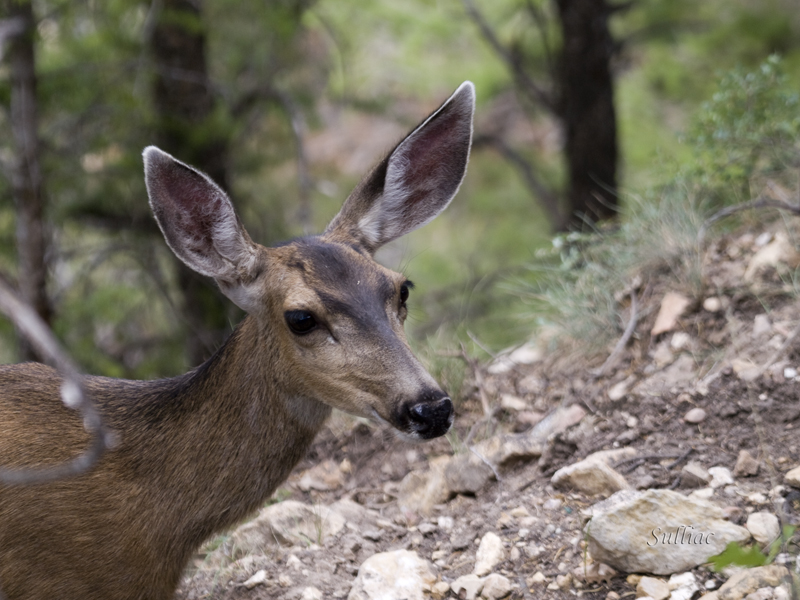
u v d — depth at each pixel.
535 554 7.53
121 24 17.06
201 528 7.46
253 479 7.53
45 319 15.57
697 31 20.61
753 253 10.32
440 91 25.39
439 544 8.13
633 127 22.17
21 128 15.27
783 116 11.28
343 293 7.13
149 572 7.31
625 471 8.23
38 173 15.38
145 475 7.30
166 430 7.44
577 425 9.09
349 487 9.58
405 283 7.64
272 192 19.78
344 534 8.42
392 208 8.16
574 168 19.19
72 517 7.02
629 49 22.59
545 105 20.78
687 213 10.80
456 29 23.53
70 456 7.15
